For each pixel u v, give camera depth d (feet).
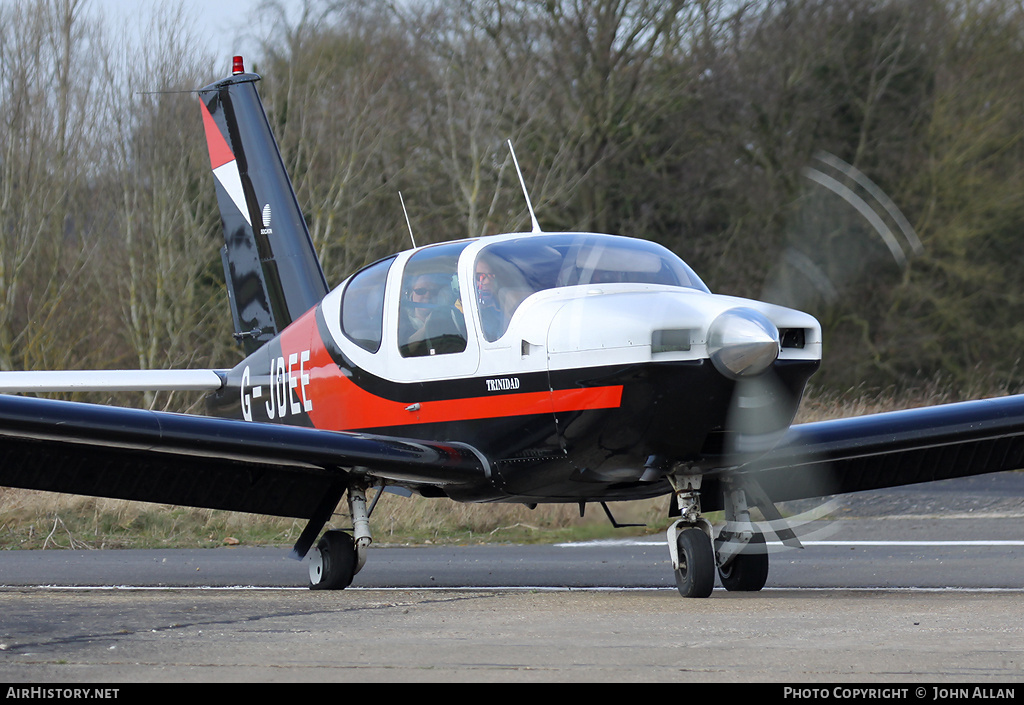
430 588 79.41
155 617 55.62
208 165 240.94
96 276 231.09
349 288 86.43
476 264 75.92
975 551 99.76
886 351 252.21
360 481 79.36
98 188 234.79
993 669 41.60
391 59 280.72
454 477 74.38
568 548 111.65
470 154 272.72
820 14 239.91
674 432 66.44
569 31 291.99
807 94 242.58
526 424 71.97
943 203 254.68
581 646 46.47
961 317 260.21
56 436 65.77
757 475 79.05
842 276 66.18
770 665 42.37
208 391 103.55
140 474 75.97
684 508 70.28
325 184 257.96
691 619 55.31
